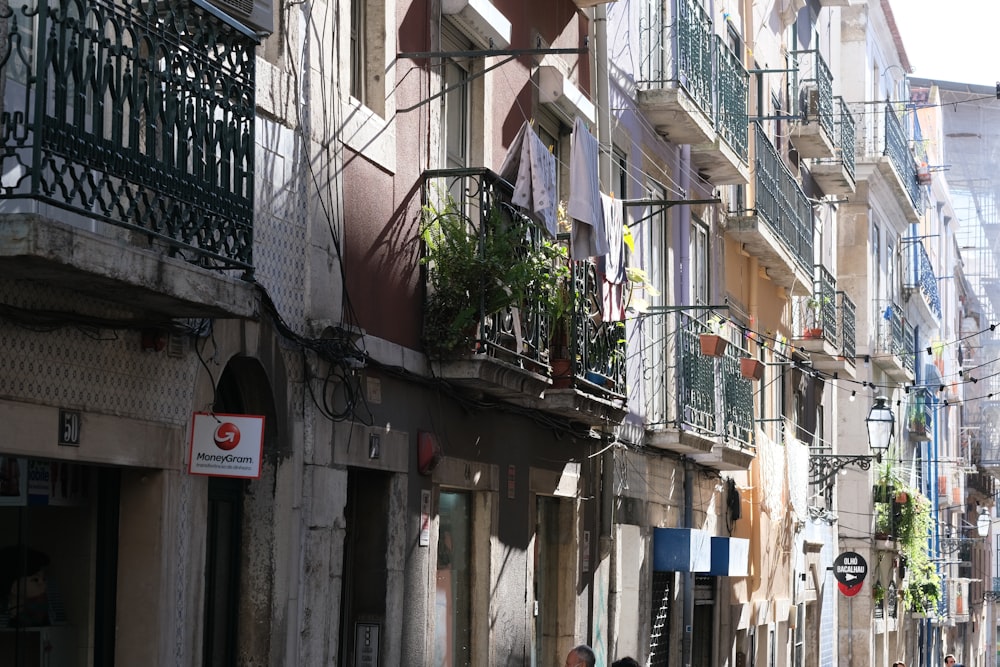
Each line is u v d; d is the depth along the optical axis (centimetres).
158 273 747
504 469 1392
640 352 1853
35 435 750
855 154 3478
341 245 1095
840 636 3434
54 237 665
